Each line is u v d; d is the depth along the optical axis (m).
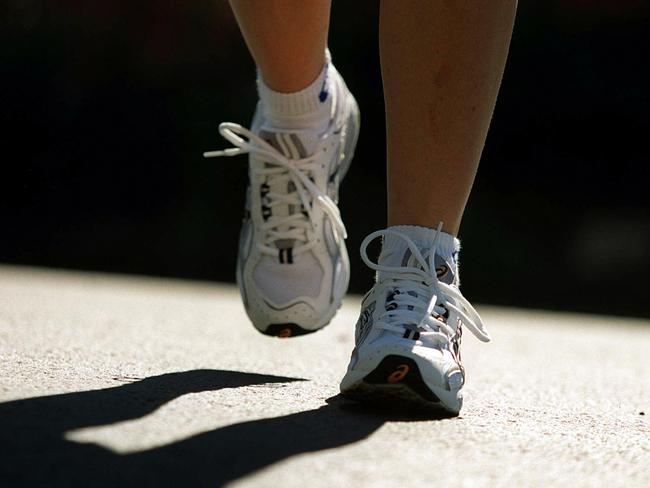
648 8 26.03
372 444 4.04
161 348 6.73
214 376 5.46
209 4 26.66
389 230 5.08
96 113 26.39
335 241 6.38
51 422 4.06
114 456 3.66
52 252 25.69
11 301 9.70
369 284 23.44
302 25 5.72
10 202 25.78
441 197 5.00
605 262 25.83
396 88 4.95
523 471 3.84
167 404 4.52
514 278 25.59
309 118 6.13
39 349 6.11
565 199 26.50
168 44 26.61
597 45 26.42
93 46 26.45
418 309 4.88
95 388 4.79
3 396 4.47
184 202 26.45
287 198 6.14
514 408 5.26
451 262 5.13
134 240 26.11
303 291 6.20
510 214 26.42
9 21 26.36
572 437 4.55
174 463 3.61
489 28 4.86
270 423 4.29
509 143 26.61
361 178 27.02
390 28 4.94
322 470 3.61
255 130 6.45
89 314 8.84
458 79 4.86
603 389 6.39
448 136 4.92
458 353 4.99
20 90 26.19
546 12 26.34
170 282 18.20
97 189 26.28
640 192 26.28
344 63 26.61
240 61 26.56
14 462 3.54
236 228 26.31
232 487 3.38
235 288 17.56
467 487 3.55
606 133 26.47
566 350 9.13
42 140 26.23
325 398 5.00
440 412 4.76
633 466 4.07
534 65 26.53
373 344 4.71
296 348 7.36
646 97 26.23
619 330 13.38
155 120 26.55
